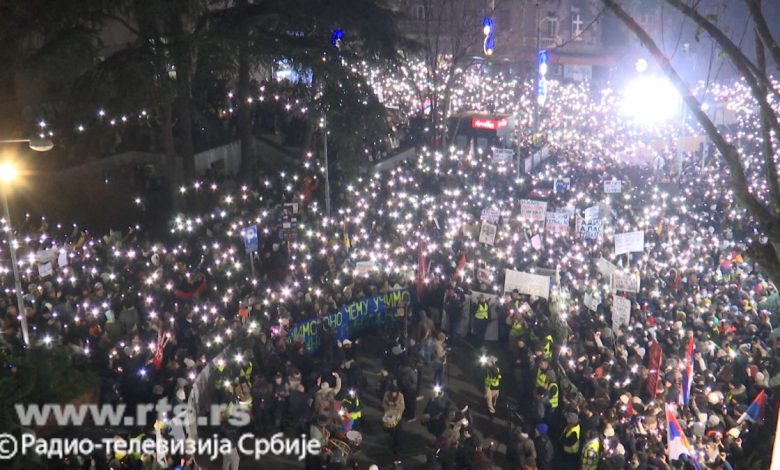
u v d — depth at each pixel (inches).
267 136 1323.8
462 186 1175.0
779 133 215.6
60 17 943.7
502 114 1577.3
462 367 722.2
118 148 1168.2
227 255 800.9
